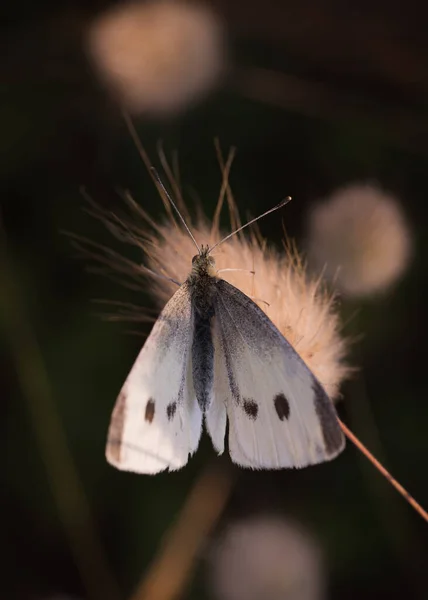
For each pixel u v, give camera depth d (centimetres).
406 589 32
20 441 34
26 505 33
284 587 31
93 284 34
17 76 36
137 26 34
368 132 35
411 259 33
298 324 28
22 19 37
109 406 33
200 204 34
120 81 34
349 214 30
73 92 36
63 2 37
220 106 35
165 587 31
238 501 33
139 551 33
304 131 35
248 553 32
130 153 35
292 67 36
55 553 33
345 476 33
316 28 36
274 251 29
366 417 32
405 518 32
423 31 36
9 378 34
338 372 29
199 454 33
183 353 27
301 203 34
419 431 33
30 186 35
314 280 29
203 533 32
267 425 26
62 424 33
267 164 34
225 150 35
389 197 32
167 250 28
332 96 35
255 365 26
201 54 34
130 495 33
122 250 34
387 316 33
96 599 32
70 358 33
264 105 35
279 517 32
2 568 33
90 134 35
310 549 32
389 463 33
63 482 32
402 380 33
